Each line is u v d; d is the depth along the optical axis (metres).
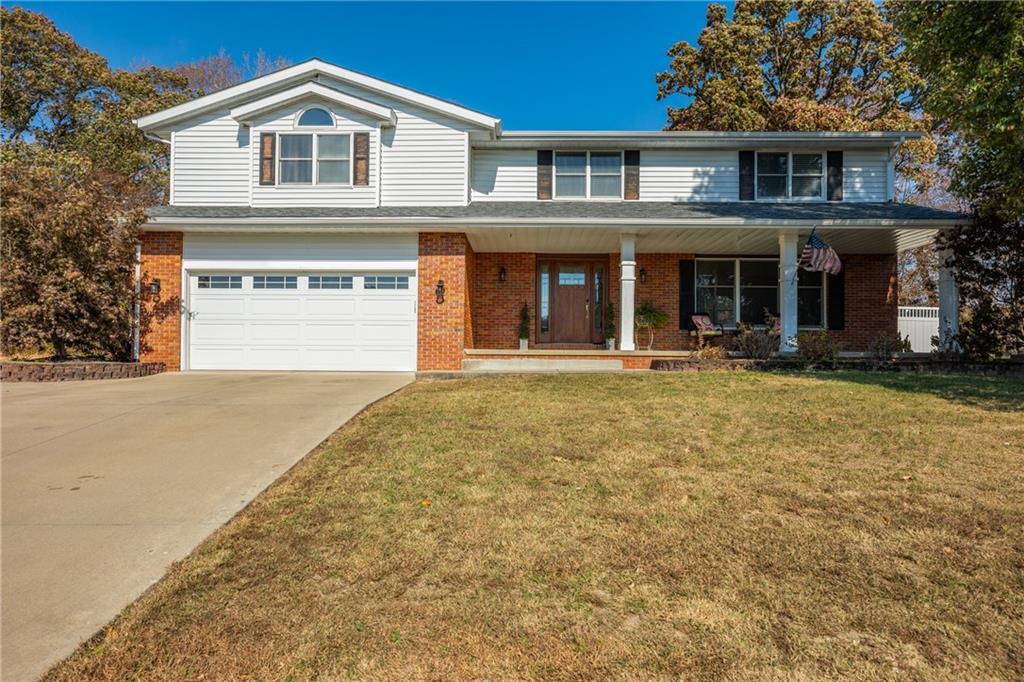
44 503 4.12
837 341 14.31
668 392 8.14
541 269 14.66
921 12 9.55
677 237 12.64
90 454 5.30
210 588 2.92
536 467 4.73
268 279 12.14
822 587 2.85
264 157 12.80
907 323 16.31
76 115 25.95
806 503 3.92
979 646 2.39
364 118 12.77
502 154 13.96
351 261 12.02
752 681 2.20
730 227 11.59
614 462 4.85
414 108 13.02
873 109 22.62
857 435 5.57
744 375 9.96
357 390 8.80
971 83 8.80
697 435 5.67
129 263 11.91
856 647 2.39
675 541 3.37
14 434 6.01
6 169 11.93
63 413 7.01
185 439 5.79
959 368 10.88
